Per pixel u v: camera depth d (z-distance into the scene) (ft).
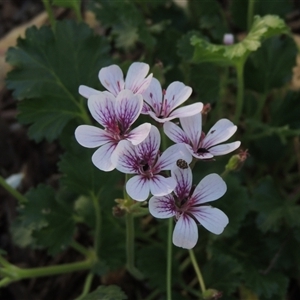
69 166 1.37
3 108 1.85
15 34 1.89
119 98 1.07
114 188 1.43
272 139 1.58
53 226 1.42
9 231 1.69
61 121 1.43
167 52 1.60
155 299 1.56
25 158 1.80
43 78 1.43
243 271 1.37
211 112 1.60
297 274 1.43
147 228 1.61
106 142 1.08
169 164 1.07
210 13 1.61
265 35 1.40
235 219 1.37
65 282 1.62
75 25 1.44
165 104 1.13
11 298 1.61
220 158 1.45
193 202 1.09
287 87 1.71
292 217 1.40
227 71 1.55
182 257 1.56
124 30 1.58
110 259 1.45
